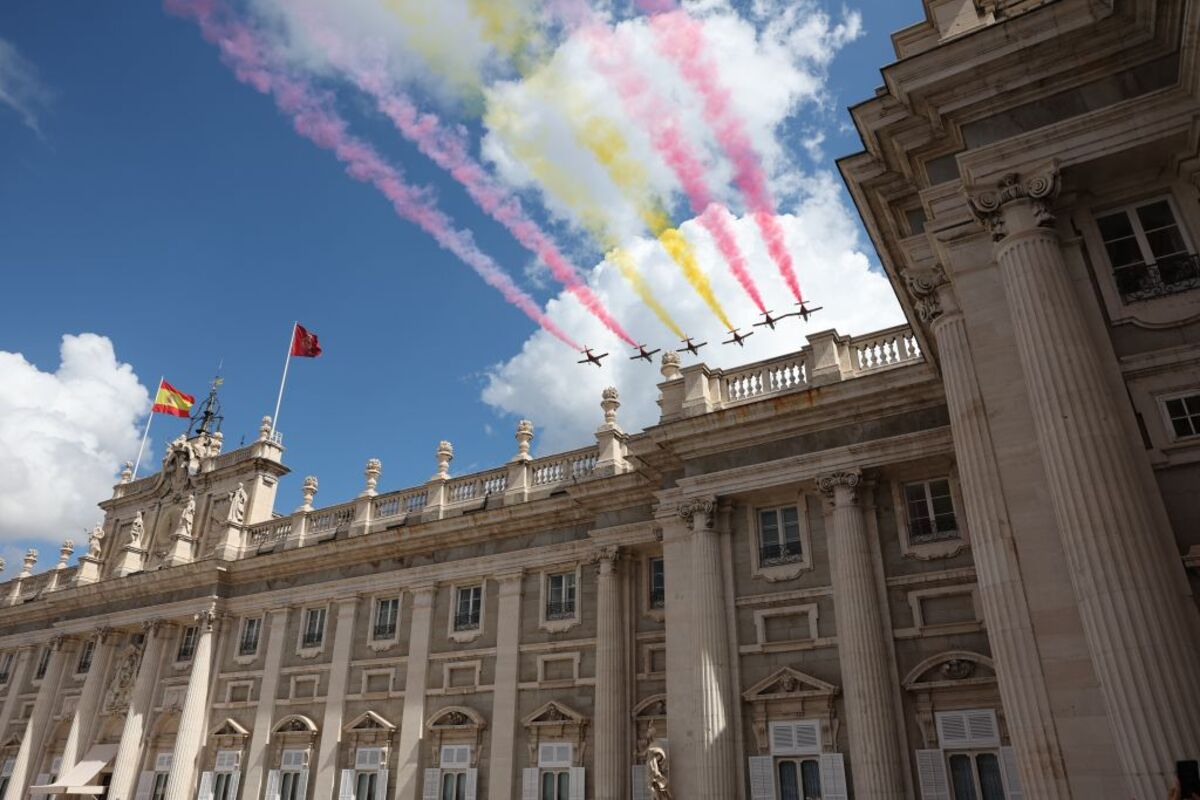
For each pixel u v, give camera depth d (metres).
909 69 13.77
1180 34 12.09
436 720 26.80
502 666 26.36
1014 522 12.17
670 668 21.28
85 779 34.12
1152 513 10.94
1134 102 12.44
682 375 24.20
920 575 19.14
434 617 28.97
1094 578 10.55
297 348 42.28
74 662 39.69
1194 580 10.72
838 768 18.44
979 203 13.15
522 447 29.61
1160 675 9.77
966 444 13.52
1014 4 14.92
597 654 24.30
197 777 31.59
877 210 16.84
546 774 24.34
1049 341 11.83
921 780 17.44
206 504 40.00
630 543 25.17
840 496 20.19
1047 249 12.42
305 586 32.72
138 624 36.84
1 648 42.66
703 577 21.19
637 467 24.39
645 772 22.53
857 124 15.10
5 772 38.53
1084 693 10.88
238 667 33.19
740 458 22.05
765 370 23.22
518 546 28.12
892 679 18.48
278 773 29.45
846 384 20.52
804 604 20.31
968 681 17.62
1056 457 11.34
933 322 15.10
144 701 34.50
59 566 44.44
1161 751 9.48
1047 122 13.16
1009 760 16.80
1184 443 11.41
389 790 26.98
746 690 20.11
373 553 31.16
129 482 44.69
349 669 29.77
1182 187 12.70
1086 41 12.76
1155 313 12.34
